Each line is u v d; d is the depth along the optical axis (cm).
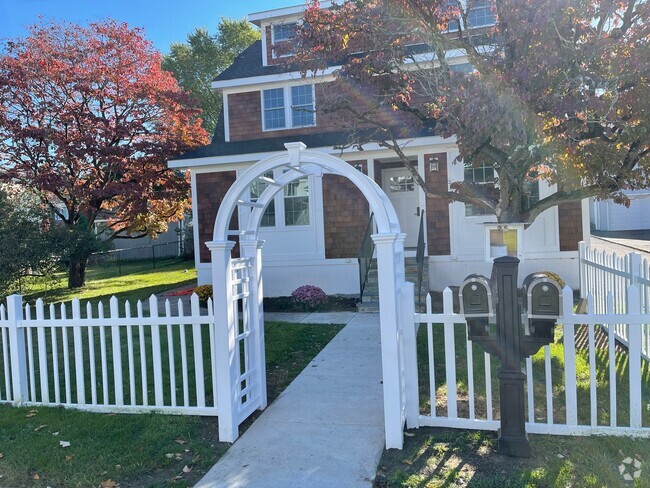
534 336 350
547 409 389
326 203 1181
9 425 445
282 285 1205
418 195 1227
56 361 497
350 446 382
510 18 575
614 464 330
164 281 1686
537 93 556
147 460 368
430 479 325
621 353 588
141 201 1573
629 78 541
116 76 1573
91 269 2288
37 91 1508
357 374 566
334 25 689
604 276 714
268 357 639
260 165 409
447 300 396
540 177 763
